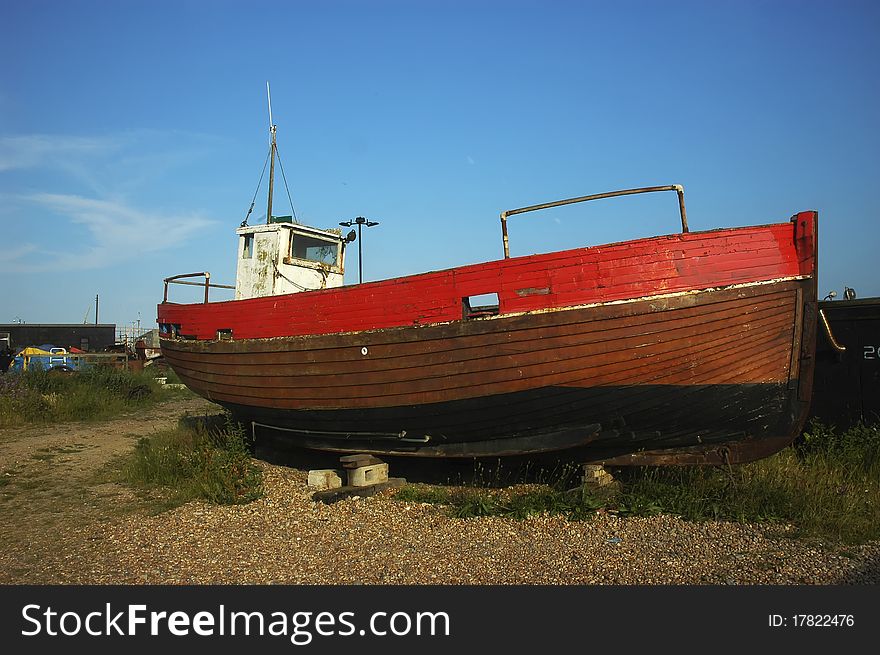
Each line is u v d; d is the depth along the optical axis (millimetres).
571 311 6500
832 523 5895
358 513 6902
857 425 8117
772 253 6312
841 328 8562
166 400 19719
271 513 7012
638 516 6320
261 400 8852
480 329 6863
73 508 7484
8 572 5355
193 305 9836
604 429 6961
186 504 7488
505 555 5410
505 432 7281
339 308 7855
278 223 10461
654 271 6355
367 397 7699
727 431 6789
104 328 39656
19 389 15656
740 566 5035
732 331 6309
